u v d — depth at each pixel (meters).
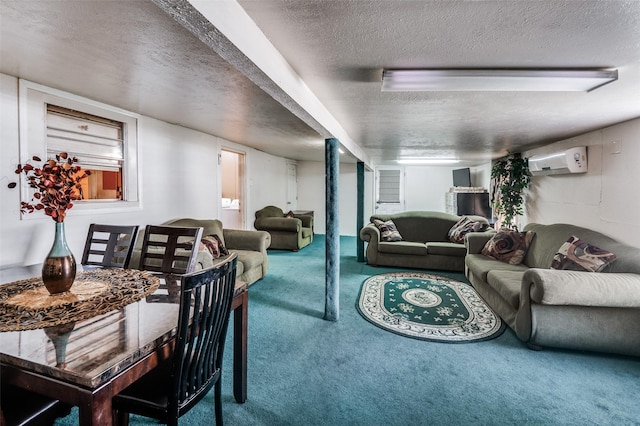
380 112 2.70
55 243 1.52
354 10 1.20
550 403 1.81
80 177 1.61
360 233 5.21
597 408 1.77
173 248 2.18
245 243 4.19
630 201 2.88
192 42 1.59
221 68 1.96
